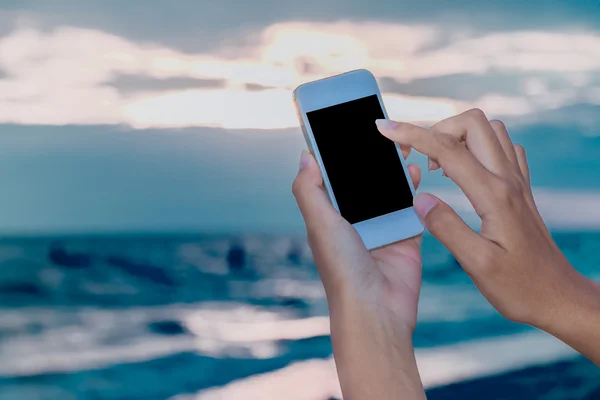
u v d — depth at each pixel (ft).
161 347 39.11
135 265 63.31
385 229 4.98
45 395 34.94
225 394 32.63
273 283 57.77
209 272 61.87
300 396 31.12
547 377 28.71
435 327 37.11
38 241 66.74
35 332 43.78
